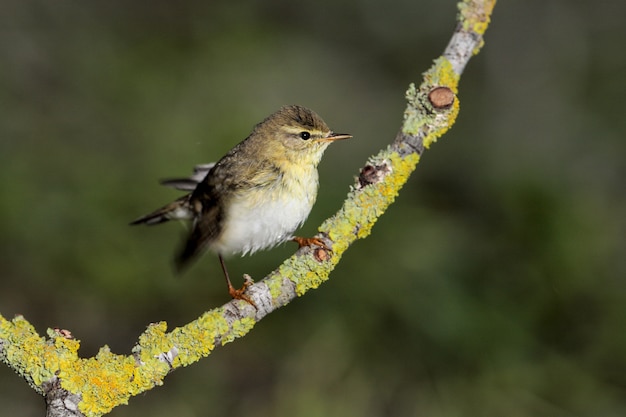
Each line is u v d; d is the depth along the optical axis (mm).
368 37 18375
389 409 10266
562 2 17312
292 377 10727
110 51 16359
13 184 13055
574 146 15758
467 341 10461
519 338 10492
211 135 14070
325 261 6578
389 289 10930
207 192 8414
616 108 16141
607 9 17281
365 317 10844
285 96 16562
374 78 17875
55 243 12641
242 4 17531
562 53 17078
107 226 12742
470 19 7414
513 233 11617
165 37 16578
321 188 12328
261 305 6387
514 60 17125
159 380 6098
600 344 10586
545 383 10297
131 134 14492
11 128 14750
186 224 9258
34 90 15727
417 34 18391
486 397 10164
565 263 11062
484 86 17078
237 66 16078
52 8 17141
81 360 6047
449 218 12539
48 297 12453
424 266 11141
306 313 11133
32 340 5988
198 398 11195
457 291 10844
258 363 11414
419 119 7047
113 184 13312
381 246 11484
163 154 13734
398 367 10516
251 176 8258
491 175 13852
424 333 10562
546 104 16578
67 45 16562
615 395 10203
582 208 11734
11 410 11703
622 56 16734
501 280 11156
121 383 6016
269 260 11641
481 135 15992
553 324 10797
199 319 6266
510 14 17281
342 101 17156
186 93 15250
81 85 15758
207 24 16859
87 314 12352
